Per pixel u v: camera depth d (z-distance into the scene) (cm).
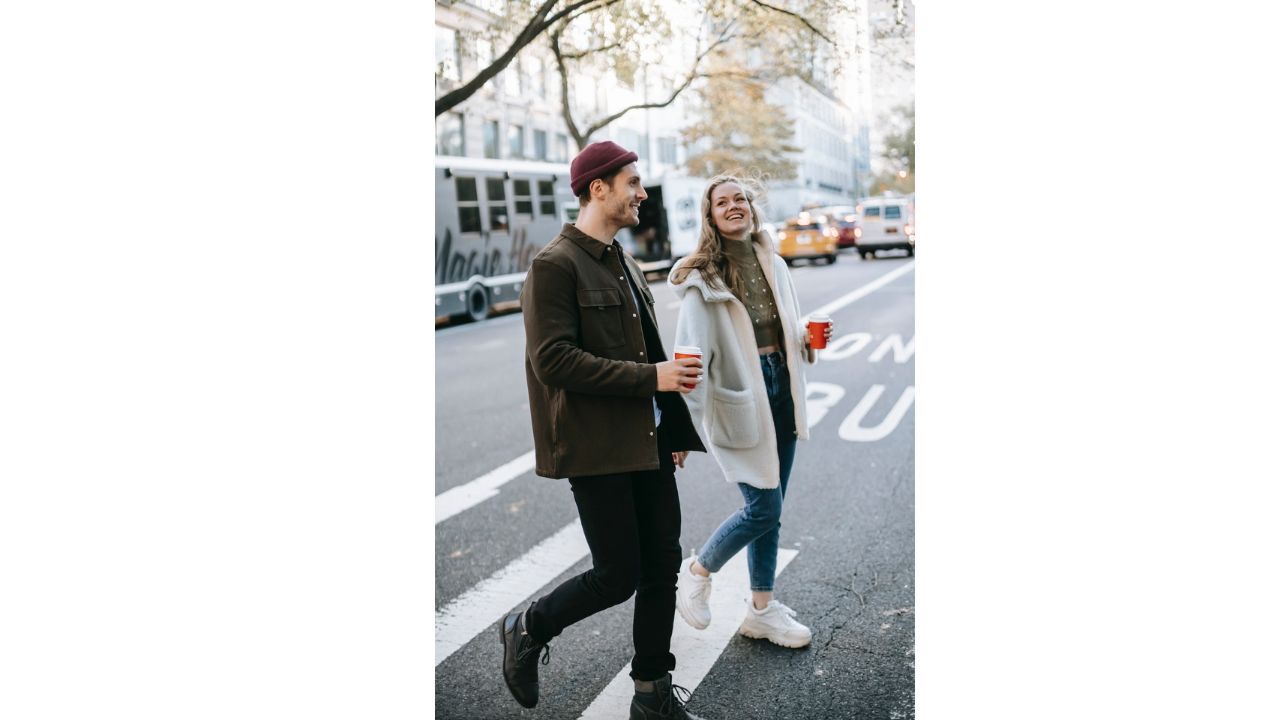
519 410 677
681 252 897
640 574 315
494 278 989
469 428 648
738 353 339
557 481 550
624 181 303
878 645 364
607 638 386
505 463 582
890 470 493
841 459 511
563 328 296
